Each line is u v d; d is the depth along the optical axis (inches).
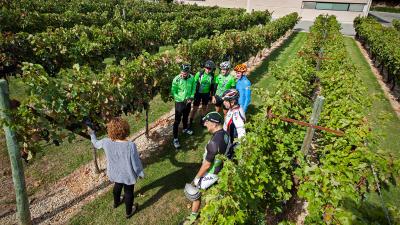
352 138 148.2
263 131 161.3
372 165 134.1
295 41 898.7
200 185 161.3
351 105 190.2
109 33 403.5
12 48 309.4
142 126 299.3
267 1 1509.6
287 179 154.5
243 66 228.5
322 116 194.2
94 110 185.0
